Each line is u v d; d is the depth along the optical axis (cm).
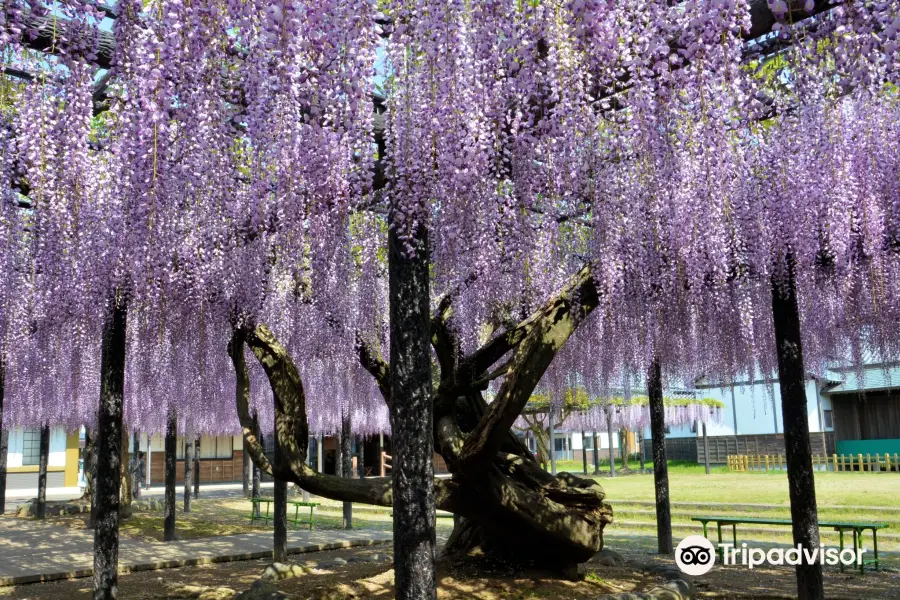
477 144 340
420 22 314
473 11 332
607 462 3384
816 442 2284
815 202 433
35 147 313
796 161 411
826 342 739
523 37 328
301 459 600
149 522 1286
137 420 1151
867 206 461
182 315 564
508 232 396
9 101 331
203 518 1391
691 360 707
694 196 390
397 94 329
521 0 336
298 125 325
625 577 667
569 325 520
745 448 2506
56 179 339
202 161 352
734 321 617
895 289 597
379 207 457
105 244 447
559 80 329
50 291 529
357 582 600
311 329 636
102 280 485
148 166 333
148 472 2438
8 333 569
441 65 318
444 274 443
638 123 346
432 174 337
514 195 377
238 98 347
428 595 374
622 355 683
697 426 2639
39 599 677
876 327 644
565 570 612
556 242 445
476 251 404
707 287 560
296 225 399
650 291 534
